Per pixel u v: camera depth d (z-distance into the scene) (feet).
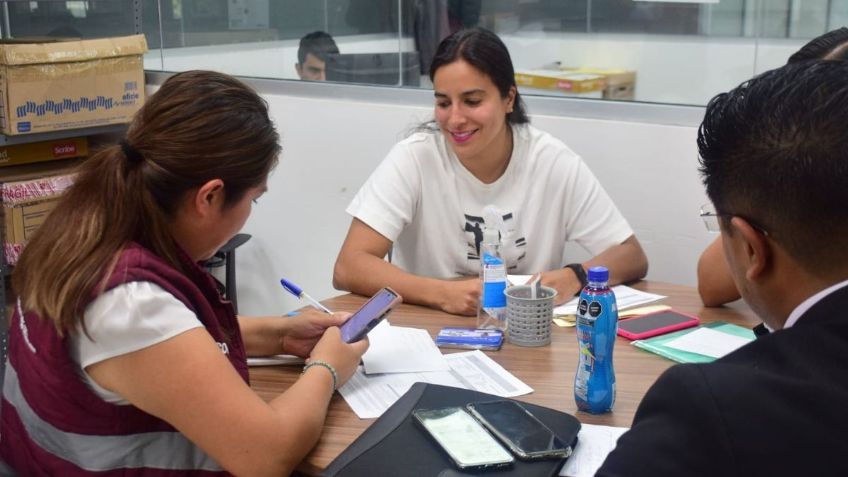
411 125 8.59
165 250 3.74
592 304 4.13
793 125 2.38
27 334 3.70
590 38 7.99
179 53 10.54
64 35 11.23
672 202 7.82
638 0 7.69
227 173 3.72
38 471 3.82
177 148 3.63
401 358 4.92
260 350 4.97
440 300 5.87
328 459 3.82
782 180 2.39
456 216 7.03
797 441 2.23
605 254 6.62
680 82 7.68
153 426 3.70
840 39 5.51
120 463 3.71
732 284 5.73
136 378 3.50
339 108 9.41
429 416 3.97
